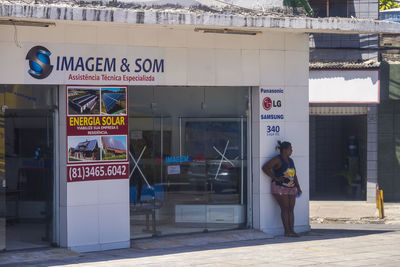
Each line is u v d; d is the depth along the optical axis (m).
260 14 13.70
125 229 12.62
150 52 12.81
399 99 21.33
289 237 13.90
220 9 13.42
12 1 11.27
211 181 14.07
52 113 12.16
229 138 14.16
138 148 13.28
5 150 12.06
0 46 11.37
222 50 13.52
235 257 11.27
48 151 12.21
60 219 12.16
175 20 11.66
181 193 13.81
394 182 22.47
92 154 12.25
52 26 11.80
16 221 12.25
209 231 14.05
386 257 11.25
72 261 11.14
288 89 14.21
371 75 20.48
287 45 14.18
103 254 11.90
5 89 11.76
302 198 14.47
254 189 14.12
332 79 20.59
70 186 12.02
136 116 13.22
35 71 11.69
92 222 12.26
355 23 13.16
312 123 24.69
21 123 12.06
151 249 12.45
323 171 25.20
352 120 24.27
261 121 13.95
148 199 13.42
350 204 21.53
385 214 19.48
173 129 13.65
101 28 12.30
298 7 14.21
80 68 12.11
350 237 14.02
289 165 13.85
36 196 12.27
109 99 12.44
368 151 21.75
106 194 12.41
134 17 11.35
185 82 13.18
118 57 12.49
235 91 14.12
